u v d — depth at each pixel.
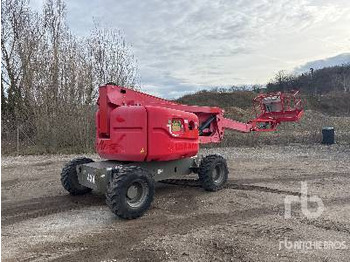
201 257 4.33
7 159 13.98
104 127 6.78
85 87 18.52
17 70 20.67
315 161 12.40
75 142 17.58
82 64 19.22
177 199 7.06
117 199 5.58
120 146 6.48
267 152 15.69
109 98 6.70
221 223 5.60
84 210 6.42
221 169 7.85
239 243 4.76
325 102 55.56
